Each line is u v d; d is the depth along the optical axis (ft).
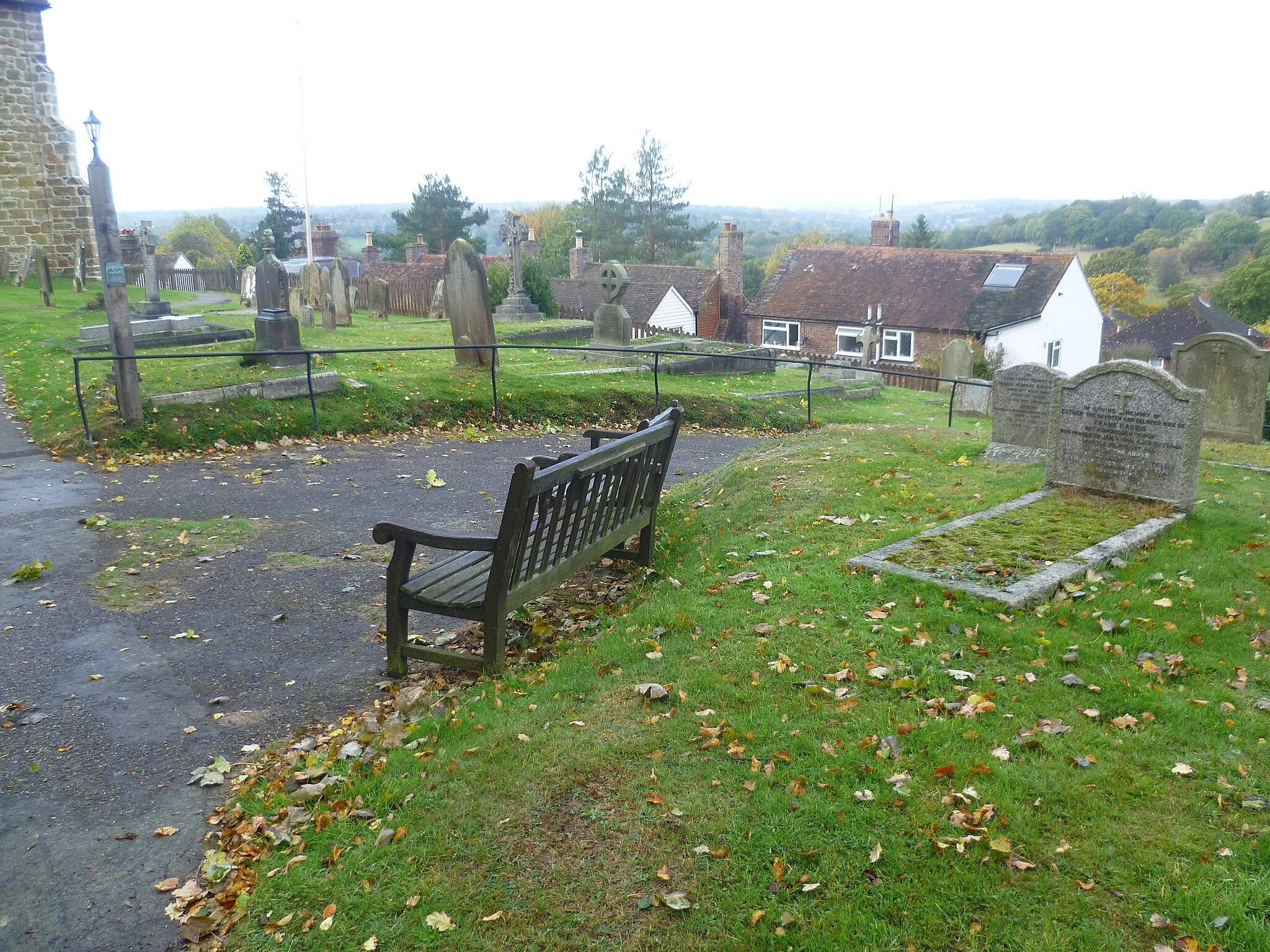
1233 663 15.03
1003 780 11.84
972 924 9.66
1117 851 10.63
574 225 281.54
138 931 10.89
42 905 11.31
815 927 9.73
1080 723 13.21
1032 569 18.35
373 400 41.60
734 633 16.47
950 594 17.29
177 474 31.81
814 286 151.43
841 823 11.17
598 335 62.39
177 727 15.57
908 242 256.52
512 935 10.01
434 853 11.36
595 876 10.71
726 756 12.70
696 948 9.66
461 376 47.39
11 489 29.22
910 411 65.05
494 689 15.89
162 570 22.61
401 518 27.55
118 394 34.94
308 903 10.89
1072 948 9.30
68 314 64.54
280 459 34.78
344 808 12.71
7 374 45.42
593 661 16.22
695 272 162.81
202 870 11.87
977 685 14.21
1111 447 23.81
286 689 17.03
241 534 25.43
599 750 13.02
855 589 17.74
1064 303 138.92
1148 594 17.40
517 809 11.96
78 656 18.03
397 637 17.34
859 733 13.01
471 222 260.62
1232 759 12.36
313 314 73.87
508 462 35.99
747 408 54.24
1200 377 42.60
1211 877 10.15
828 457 29.89
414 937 10.12
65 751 14.73
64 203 94.12
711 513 25.58
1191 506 22.67
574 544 18.95
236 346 52.34
